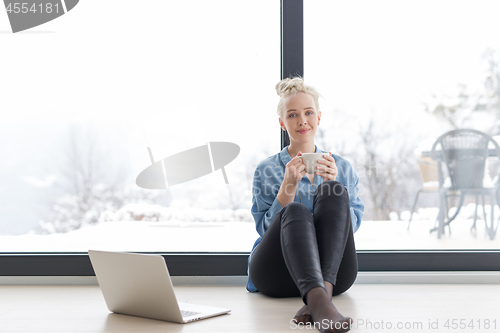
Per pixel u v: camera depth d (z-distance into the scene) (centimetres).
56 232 207
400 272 192
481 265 193
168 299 121
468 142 205
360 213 166
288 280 148
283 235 127
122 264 126
